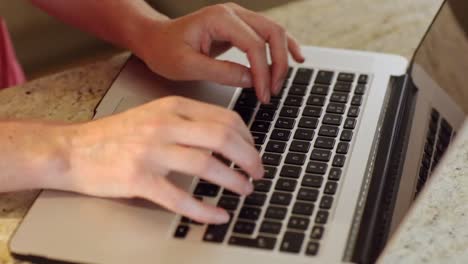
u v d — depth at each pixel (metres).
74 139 0.75
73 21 1.01
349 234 0.67
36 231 0.70
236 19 0.88
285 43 0.88
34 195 0.77
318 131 0.80
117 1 0.96
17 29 1.52
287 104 0.85
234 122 0.72
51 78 0.94
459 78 0.75
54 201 0.73
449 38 0.81
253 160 0.70
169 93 0.88
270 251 0.66
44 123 0.78
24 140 0.76
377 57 0.92
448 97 0.76
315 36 1.01
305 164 0.76
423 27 1.02
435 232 0.72
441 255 0.70
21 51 1.54
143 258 0.66
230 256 0.65
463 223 0.73
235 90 0.88
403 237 0.71
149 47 0.91
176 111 0.73
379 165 0.75
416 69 0.87
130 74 0.91
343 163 0.75
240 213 0.70
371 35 1.01
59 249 0.68
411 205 0.69
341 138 0.79
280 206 0.70
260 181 0.73
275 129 0.81
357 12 1.06
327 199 0.71
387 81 0.88
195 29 0.88
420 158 0.74
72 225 0.70
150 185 0.69
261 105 0.85
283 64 0.86
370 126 0.81
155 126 0.71
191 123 0.71
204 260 0.65
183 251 0.66
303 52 0.94
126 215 0.71
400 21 1.04
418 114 0.81
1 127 0.78
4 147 0.75
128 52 1.00
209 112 0.73
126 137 0.72
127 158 0.71
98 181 0.72
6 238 0.72
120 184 0.71
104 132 0.74
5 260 0.70
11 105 0.90
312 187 0.72
